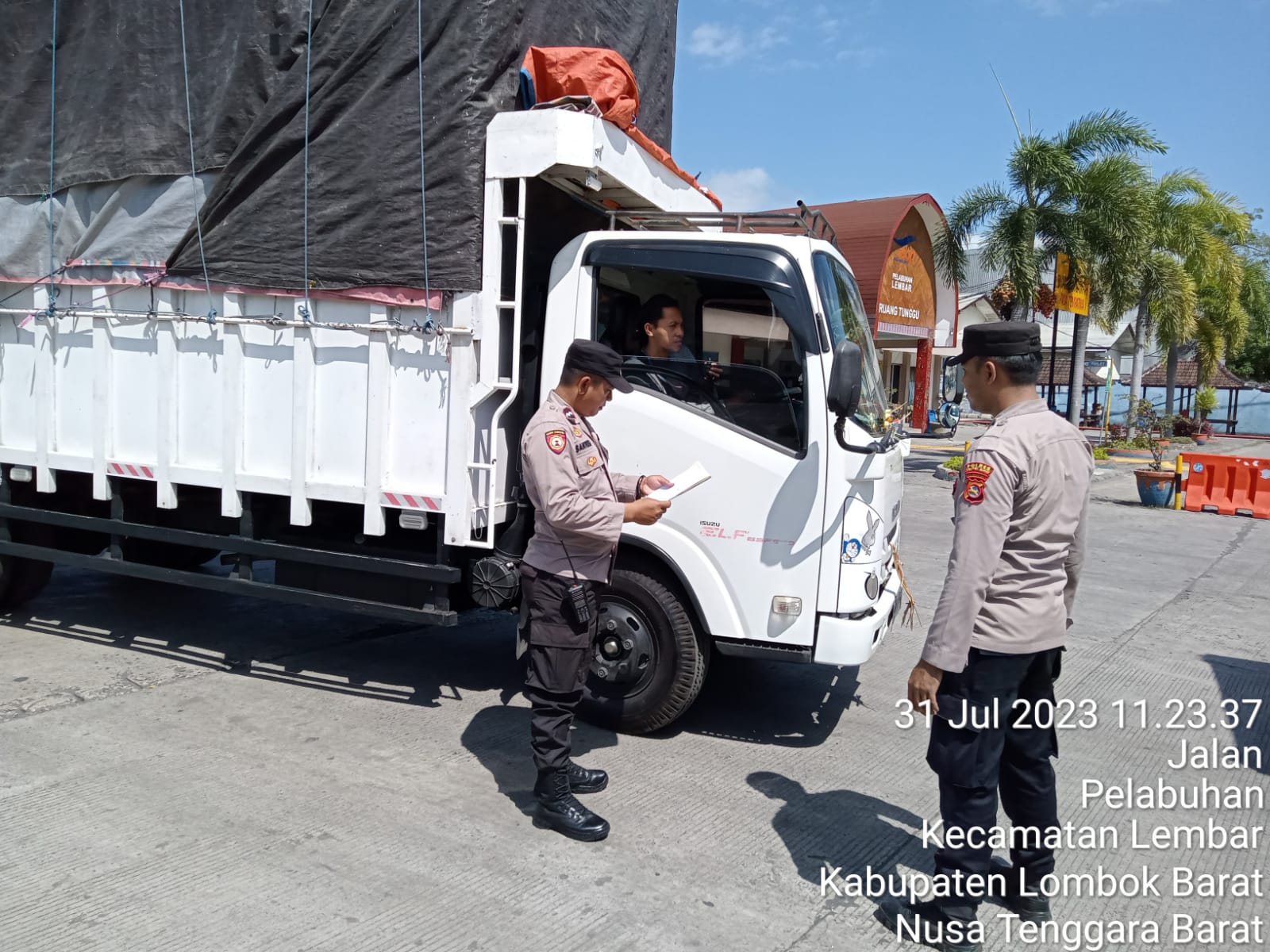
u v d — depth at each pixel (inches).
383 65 181.3
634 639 186.4
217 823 147.8
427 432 181.9
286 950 116.1
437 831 148.0
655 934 123.3
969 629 117.0
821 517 171.9
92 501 243.4
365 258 183.2
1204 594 354.0
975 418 1605.6
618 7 222.1
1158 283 888.3
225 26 198.4
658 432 180.9
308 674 221.9
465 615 281.7
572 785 164.6
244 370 195.6
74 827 144.7
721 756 184.4
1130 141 739.4
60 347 217.5
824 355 172.6
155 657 230.5
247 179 190.4
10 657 225.6
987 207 759.1
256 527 203.5
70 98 215.0
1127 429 1084.5
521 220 174.7
